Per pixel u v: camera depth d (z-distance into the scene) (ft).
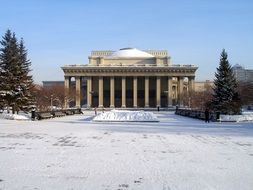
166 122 159.33
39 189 35.83
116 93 529.04
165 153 59.77
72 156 56.03
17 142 72.79
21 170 44.96
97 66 494.59
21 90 195.00
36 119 175.52
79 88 495.82
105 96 529.45
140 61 536.83
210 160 53.21
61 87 413.80
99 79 500.33
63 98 387.14
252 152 61.26
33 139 78.64
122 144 71.36
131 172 44.34
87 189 36.06
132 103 526.16
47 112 202.39
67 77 496.64
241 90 286.05
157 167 47.62
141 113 177.88
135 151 61.82
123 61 538.47
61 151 61.21
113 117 171.63
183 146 68.69
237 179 40.93
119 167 47.42
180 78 498.69
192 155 57.77
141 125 134.31
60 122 153.99
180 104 456.86
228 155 57.93
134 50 558.56
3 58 193.36
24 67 202.39
